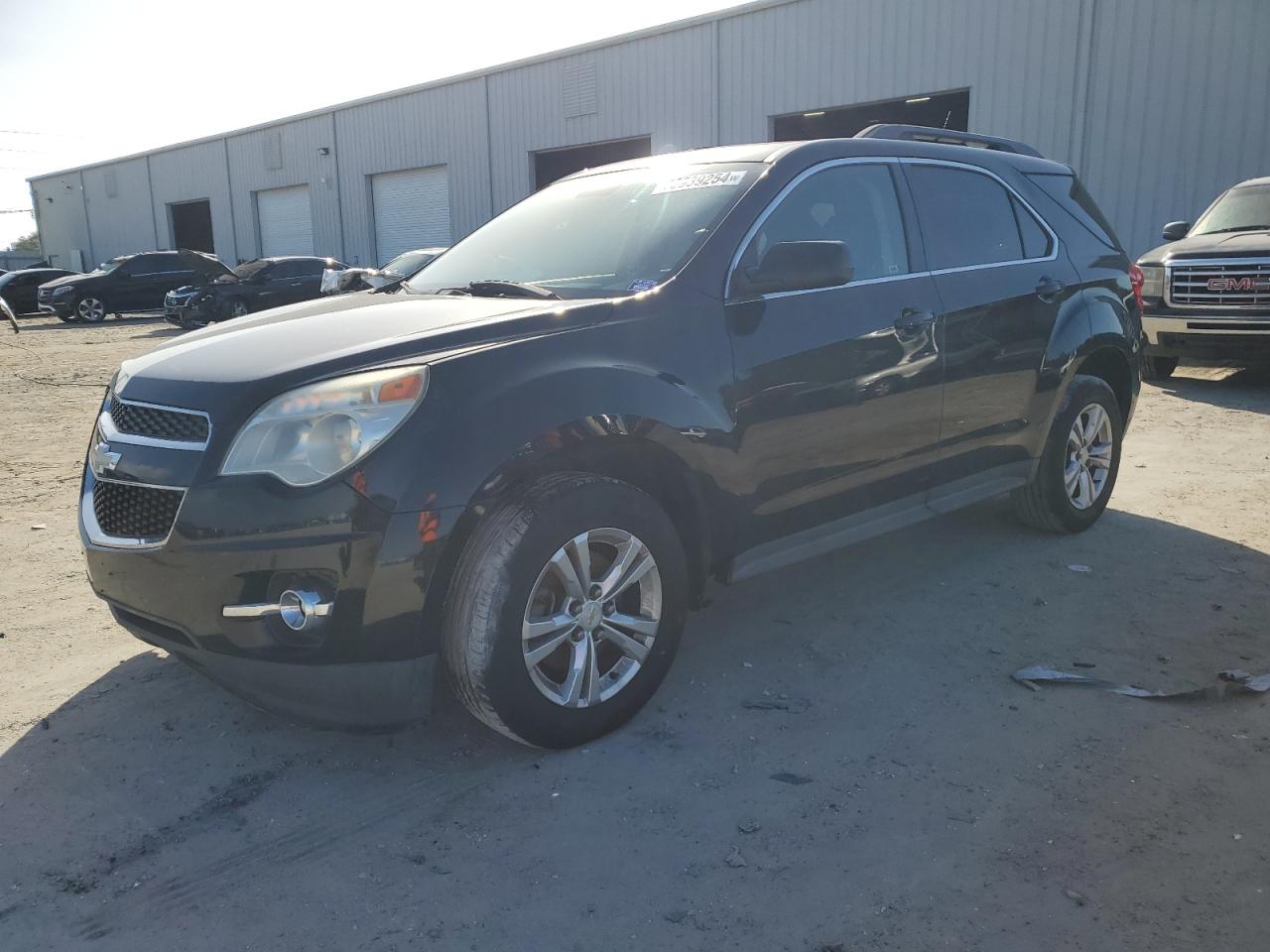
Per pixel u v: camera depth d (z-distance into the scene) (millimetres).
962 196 4332
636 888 2352
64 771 2924
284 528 2541
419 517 2566
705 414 3141
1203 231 10242
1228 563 4559
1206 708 3182
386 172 30172
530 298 3355
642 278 3312
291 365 2730
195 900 2340
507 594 2703
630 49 22359
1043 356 4492
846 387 3582
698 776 2828
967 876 2359
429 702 2746
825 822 2590
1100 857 2420
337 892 2359
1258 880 2322
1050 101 15969
